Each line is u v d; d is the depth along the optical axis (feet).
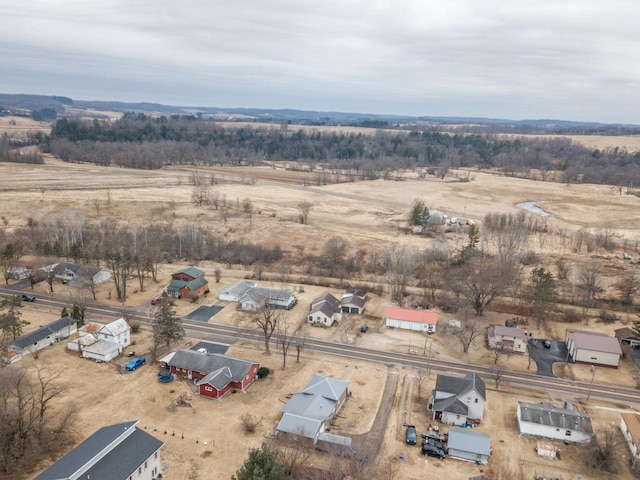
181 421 202.18
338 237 481.46
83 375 232.94
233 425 201.05
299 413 200.23
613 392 241.14
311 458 181.57
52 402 207.72
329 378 227.20
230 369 232.12
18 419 177.78
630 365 269.03
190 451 183.62
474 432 193.77
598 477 179.93
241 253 429.38
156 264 387.34
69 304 315.99
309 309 325.62
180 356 241.76
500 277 324.80
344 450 182.70
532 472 181.06
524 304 341.21
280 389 231.09
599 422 215.10
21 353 246.06
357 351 273.54
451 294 354.74
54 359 246.88
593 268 375.45
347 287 370.53
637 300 354.13
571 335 279.90
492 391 237.86
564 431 199.62
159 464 169.78
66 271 354.95
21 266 371.97
